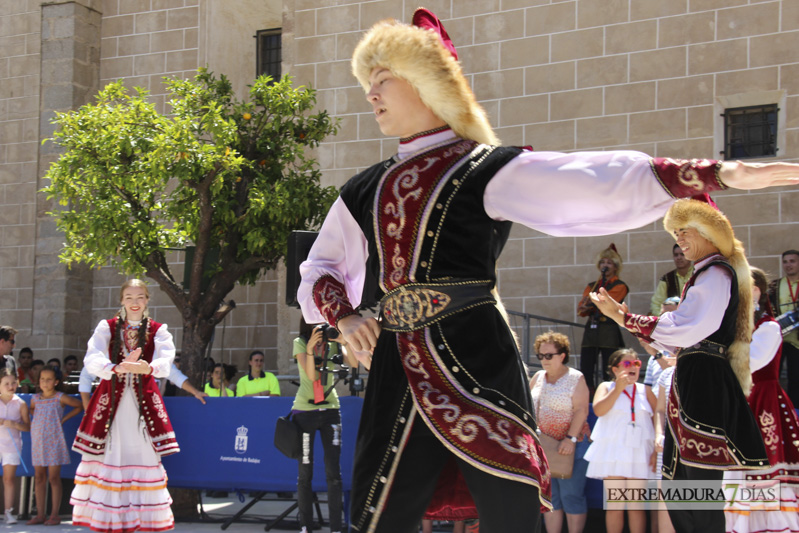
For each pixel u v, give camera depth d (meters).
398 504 2.06
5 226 13.27
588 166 2.00
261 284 12.35
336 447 6.18
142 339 6.19
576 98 10.05
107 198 8.54
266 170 9.12
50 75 13.23
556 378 5.96
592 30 10.03
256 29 13.30
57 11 13.27
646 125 9.73
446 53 2.23
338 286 2.35
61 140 8.66
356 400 6.76
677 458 3.97
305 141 9.28
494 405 2.02
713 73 9.51
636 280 9.53
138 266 8.56
